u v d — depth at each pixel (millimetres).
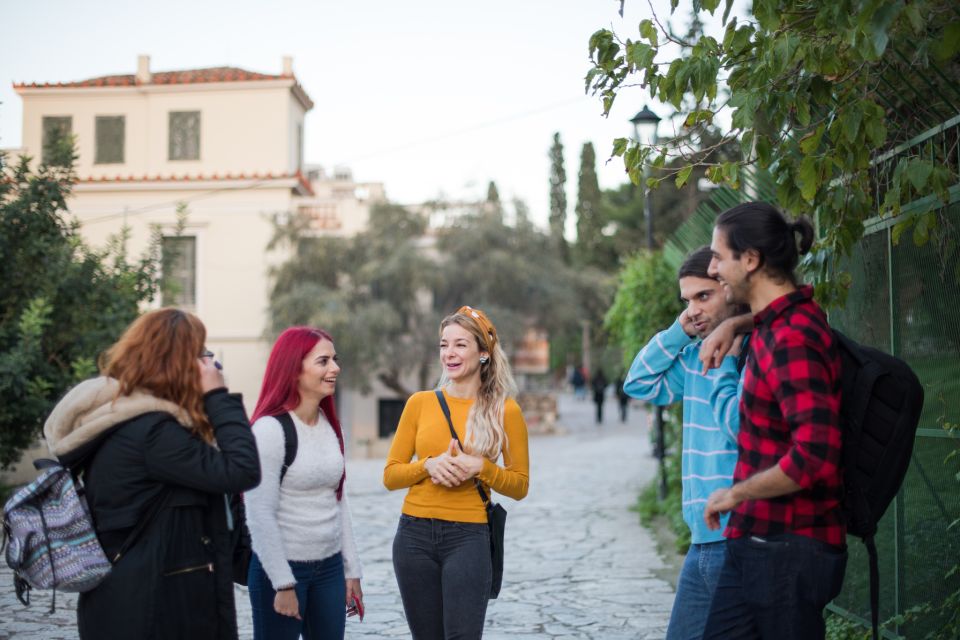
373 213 27906
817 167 3650
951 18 3553
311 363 3734
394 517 12109
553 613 6848
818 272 4297
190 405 2961
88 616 2850
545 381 52406
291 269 26453
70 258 12930
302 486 3699
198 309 27203
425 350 26750
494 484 3977
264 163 27797
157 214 27297
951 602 4352
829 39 3650
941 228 4438
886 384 2764
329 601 3762
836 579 2744
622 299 11953
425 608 3957
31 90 27922
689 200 30203
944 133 4270
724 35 3623
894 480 2773
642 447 23781
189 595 2893
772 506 2795
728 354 3287
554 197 65625
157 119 27969
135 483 2859
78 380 12336
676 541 9500
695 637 3307
